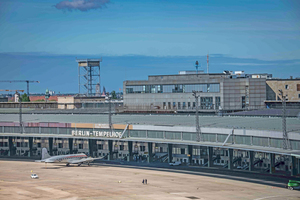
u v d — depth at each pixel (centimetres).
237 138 11838
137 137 14200
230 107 18488
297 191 9544
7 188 10119
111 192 9612
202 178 11319
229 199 8838
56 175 12056
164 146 14588
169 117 15425
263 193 9356
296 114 14538
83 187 10225
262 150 10531
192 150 13800
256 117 13850
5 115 18275
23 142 16812
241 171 12169
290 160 11844
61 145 16175
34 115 17975
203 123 13512
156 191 9712
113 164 14100
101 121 15412
